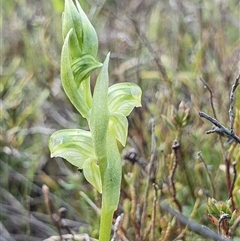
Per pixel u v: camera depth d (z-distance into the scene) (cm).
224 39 35
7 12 43
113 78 34
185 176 26
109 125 16
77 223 27
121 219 21
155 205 21
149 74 33
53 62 36
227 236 19
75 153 16
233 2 40
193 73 31
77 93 16
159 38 39
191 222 19
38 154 32
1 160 31
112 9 44
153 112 28
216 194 24
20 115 32
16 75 37
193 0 40
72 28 16
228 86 28
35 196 30
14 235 28
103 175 16
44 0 42
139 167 26
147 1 44
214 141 27
